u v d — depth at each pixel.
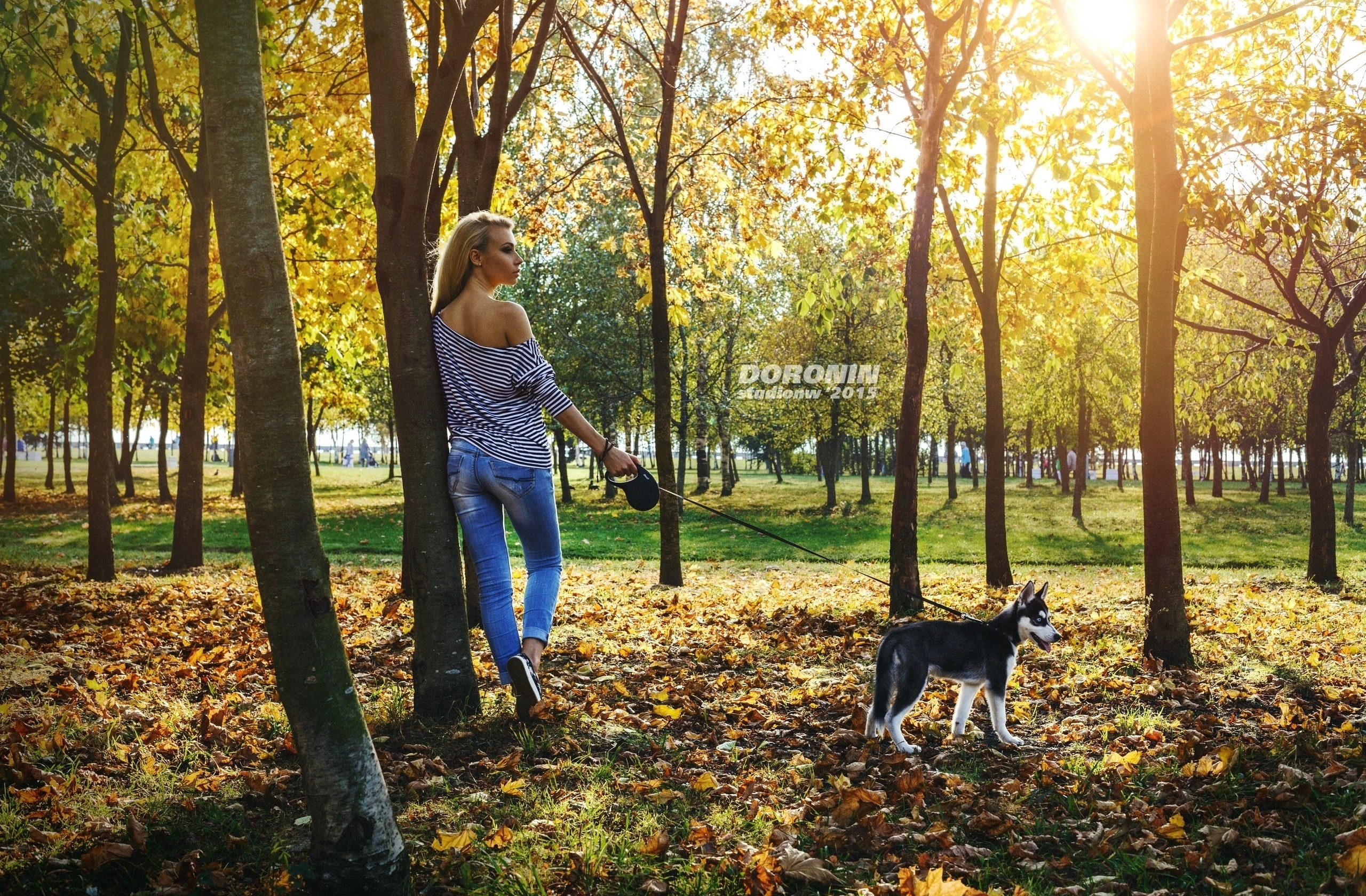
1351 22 12.15
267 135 3.02
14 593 10.26
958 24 12.84
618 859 3.54
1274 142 10.28
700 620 9.65
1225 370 19.00
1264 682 7.02
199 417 13.70
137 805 3.91
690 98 14.73
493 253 4.15
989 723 5.87
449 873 3.37
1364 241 16.14
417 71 10.62
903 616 10.12
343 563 16.44
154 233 13.80
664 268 13.80
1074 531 27.44
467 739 4.87
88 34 10.64
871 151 12.55
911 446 10.67
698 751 4.93
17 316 20.95
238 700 5.62
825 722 5.71
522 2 10.45
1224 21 12.41
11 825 3.60
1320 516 15.16
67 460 41.06
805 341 35.47
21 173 17.22
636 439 51.16
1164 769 4.73
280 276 3.01
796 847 3.78
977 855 3.74
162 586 11.07
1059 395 32.59
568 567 16.77
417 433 5.13
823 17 12.12
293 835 3.70
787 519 31.31
